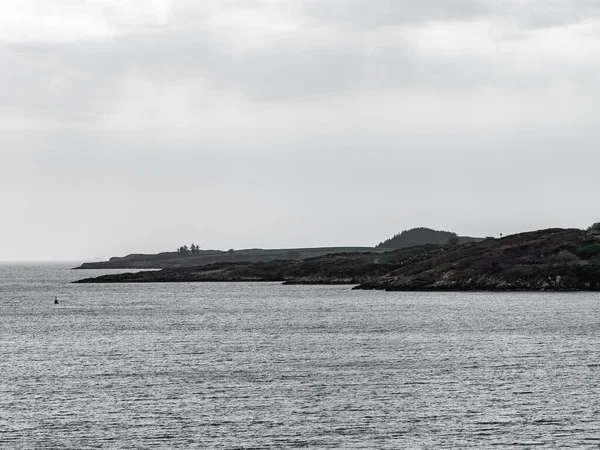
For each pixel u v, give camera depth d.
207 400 94.50
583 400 92.50
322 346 143.88
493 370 113.38
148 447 75.75
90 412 88.81
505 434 78.94
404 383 103.88
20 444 76.69
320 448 75.06
